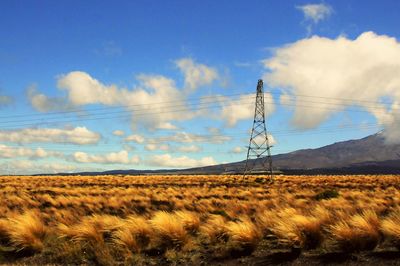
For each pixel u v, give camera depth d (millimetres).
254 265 11719
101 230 15289
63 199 31469
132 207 27203
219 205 28422
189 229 16156
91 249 13273
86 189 47625
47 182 68625
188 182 69562
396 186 56219
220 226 14914
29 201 30031
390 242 12844
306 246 12742
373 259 11477
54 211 24766
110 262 12227
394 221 13594
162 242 13695
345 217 15461
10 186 57000
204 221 18922
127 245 13320
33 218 16609
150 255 13102
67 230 15156
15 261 12938
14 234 13906
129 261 12484
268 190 46000
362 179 76062
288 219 14586
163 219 14367
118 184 64688
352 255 11898
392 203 26094
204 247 13781
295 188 53031
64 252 13156
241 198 36875
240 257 12523
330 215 16406
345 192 38625
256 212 22859
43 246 14086
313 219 13539
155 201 32812
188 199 33719
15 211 22719
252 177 87062
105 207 28188
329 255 12055
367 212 15039
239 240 13047
